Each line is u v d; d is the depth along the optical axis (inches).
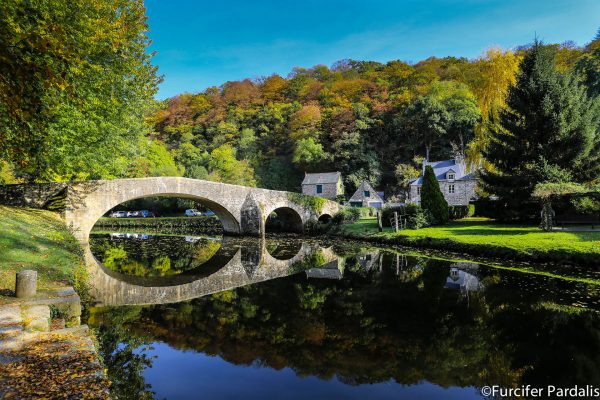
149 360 228.2
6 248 359.3
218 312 327.0
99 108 635.5
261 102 2888.8
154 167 1724.9
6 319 203.2
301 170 2363.4
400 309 329.1
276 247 828.0
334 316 312.3
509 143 872.9
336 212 1300.4
